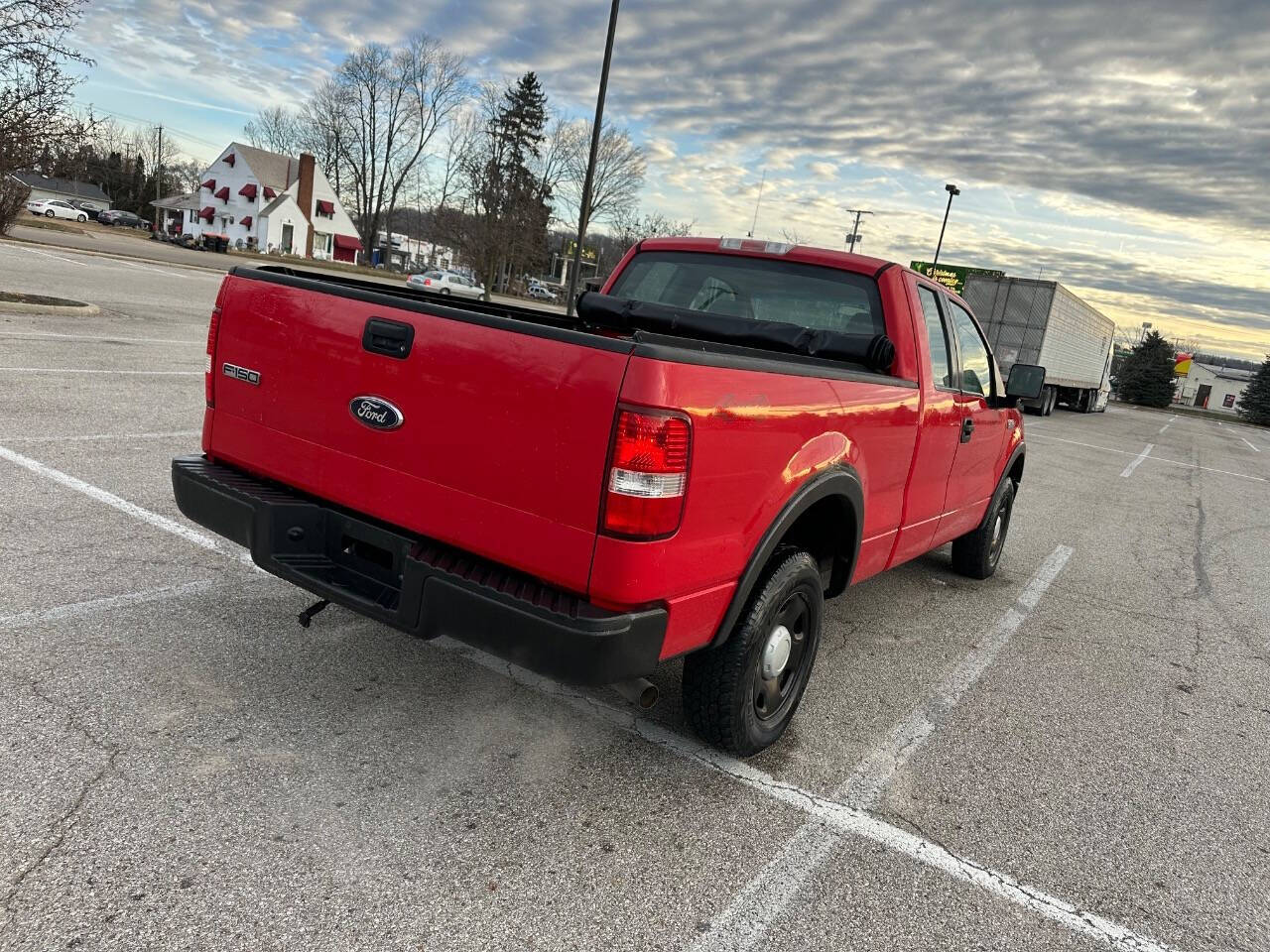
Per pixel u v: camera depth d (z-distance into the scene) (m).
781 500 2.83
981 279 25.14
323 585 2.78
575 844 2.58
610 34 17.73
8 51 12.41
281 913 2.13
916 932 2.40
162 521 4.83
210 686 3.21
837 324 3.98
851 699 3.94
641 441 2.24
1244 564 8.03
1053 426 23.41
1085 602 6.05
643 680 2.64
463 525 2.57
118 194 95.50
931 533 4.64
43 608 3.63
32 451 5.78
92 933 1.99
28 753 2.64
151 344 11.48
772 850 2.69
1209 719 4.19
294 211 72.25
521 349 2.42
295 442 2.99
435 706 3.30
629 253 4.69
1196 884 2.80
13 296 13.09
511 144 65.25
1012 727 3.84
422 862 2.40
